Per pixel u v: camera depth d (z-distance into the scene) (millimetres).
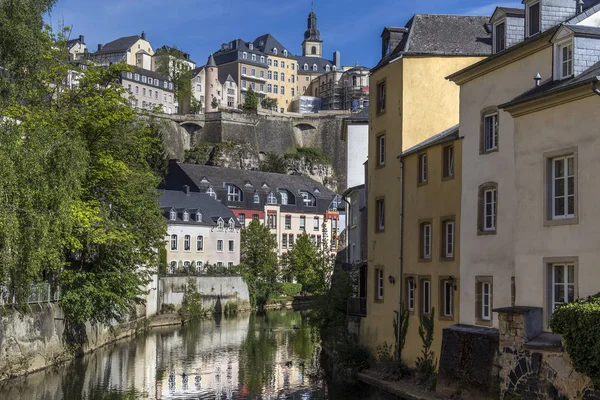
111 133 40875
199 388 33938
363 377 34531
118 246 41219
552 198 21812
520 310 21906
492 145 27891
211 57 193000
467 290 28406
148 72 169625
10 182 25859
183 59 185875
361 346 37125
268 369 39719
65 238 35156
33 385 33188
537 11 27219
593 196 20188
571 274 21078
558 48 23016
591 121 20375
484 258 27531
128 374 37688
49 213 28875
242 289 88125
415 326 32625
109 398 31344
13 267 28000
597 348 18094
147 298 66812
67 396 31359
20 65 32062
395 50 37406
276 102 198500
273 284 97500
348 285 43906
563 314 19312
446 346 27625
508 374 22281
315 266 55062
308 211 125125
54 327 38875
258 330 62375
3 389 31906
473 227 28312
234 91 197875
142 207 43031
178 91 179875
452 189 30125
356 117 56750
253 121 160625
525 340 21609
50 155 29469
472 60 35188
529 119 22594
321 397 31172
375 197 37500
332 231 124000
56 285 39719
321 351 47094
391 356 34406
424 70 35125
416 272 32750
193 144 157750
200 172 117625
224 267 89750
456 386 26719
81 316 40031
